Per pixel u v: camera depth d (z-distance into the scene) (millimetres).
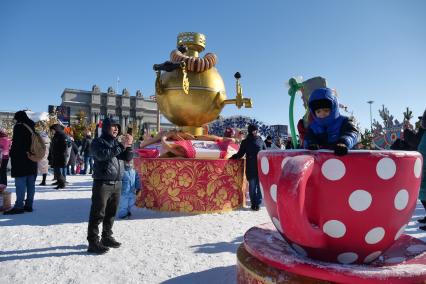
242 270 1952
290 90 2920
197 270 3002
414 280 1442
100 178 3604
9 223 4938
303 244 1605
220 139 6352
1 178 7352
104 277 2844
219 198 5883
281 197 1502
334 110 2041
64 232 4398
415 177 1660
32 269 3037
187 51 6637
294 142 2840
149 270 3004
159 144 6301
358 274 1452
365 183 1552
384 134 13281
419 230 4902
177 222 5016
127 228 4613
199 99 6020
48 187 9562
